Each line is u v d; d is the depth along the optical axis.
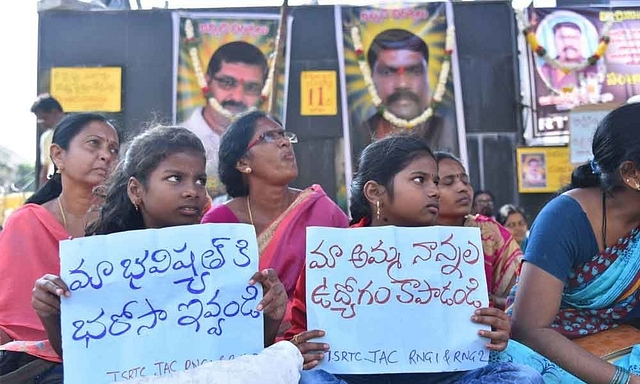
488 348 2.52
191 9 9.37
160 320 2.43
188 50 9.32
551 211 2.74
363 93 9.34
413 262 2.60
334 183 9.27
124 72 9.35
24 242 3.26
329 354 2.51
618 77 9.34
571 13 9.40
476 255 2.62
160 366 2.40
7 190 12.87
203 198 2.85
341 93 9.34
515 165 9.34
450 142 9.34
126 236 2.47
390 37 9.38
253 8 9.38
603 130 2.69
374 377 2.68
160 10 9.36
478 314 2.53
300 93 9.35
